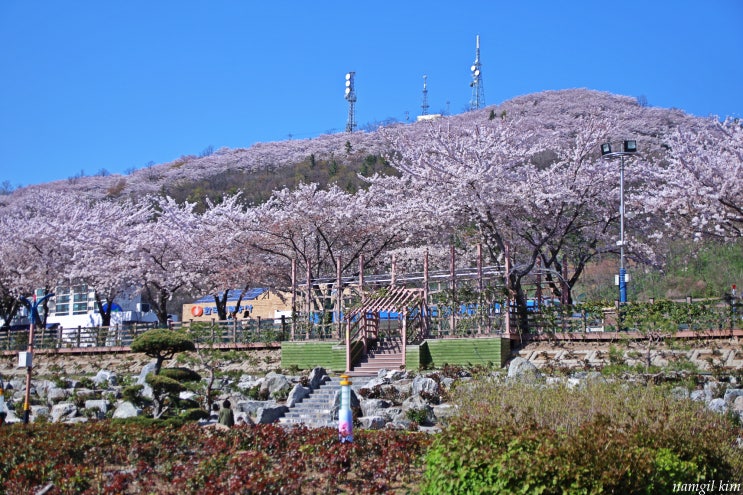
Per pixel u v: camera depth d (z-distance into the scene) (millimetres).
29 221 42750
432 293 27516
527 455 9930
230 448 14789
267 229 33875
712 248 39188
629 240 29031
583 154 28562
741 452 11945
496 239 27938
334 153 93438
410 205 30062
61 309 49281
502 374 19984
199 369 29156
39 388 26516
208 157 106125
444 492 10398
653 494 10141
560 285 31406
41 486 12859
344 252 35312
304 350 28125
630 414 11602
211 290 36188
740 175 25188
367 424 18141
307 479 13055
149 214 45656
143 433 15867
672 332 22172
